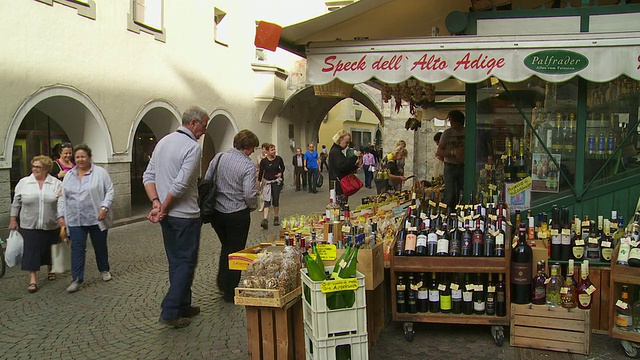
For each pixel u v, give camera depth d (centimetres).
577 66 467
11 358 450
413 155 1952
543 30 516
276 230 1120
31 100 971
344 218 553
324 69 508
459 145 716
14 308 586
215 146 1788
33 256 651
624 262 432
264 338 409
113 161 1193
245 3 1830
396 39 495
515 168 555
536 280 454
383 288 492
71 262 655
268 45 495
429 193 670
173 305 503
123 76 1223
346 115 3984
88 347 471
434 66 489
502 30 522
